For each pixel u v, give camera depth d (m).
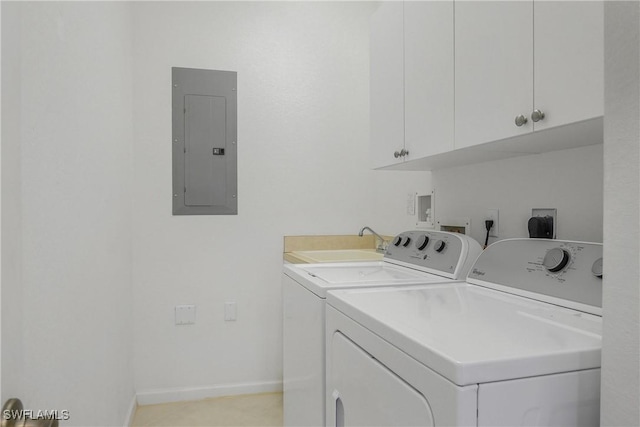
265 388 2.78
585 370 0.76
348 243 2.93
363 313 1.03
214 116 2.72
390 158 1.94
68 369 1.14
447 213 2.13
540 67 1.11
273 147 2.82
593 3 0.96
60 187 1.08
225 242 2.74
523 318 0.97
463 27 1.42
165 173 2.64
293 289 1.73
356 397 1.06
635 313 0.64
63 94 1.12
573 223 1.43
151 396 2.60
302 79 2.88
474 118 1.37
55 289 1.03
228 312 2.73
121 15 2.15
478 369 0.70
